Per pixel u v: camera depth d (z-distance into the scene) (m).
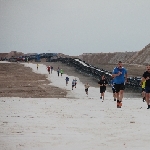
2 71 188.25
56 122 17.70
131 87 113.88
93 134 14.17
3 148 11.45
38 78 150.25
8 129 15.28
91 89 106.38
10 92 96.25
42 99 35.19
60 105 28.08
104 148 11.43
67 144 12.16
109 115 20.98
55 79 145.62
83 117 19.91
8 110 23.38
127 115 20.89
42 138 13.24
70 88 109.81
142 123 17.12
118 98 27.88
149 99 29.02
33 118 19.20
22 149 11.37
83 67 185.88
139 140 12.60
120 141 12.54
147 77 30.30
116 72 29.81
